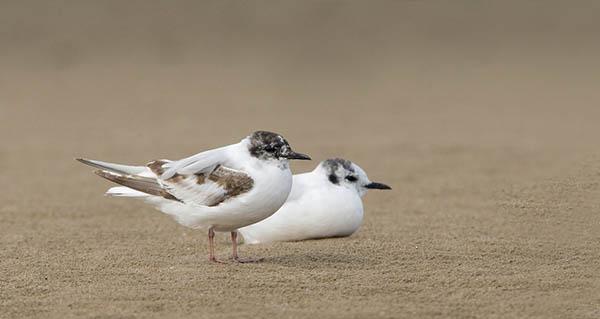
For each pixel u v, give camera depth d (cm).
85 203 1401
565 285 841
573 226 1038
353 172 1062
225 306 773
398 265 911
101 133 2205
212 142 2041
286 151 871
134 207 1356
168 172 892
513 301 791
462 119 2348
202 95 2769
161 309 770
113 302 791
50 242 1094
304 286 830
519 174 1540
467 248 989
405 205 1353
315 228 1026
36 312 773
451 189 1475
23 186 1575
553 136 2039
